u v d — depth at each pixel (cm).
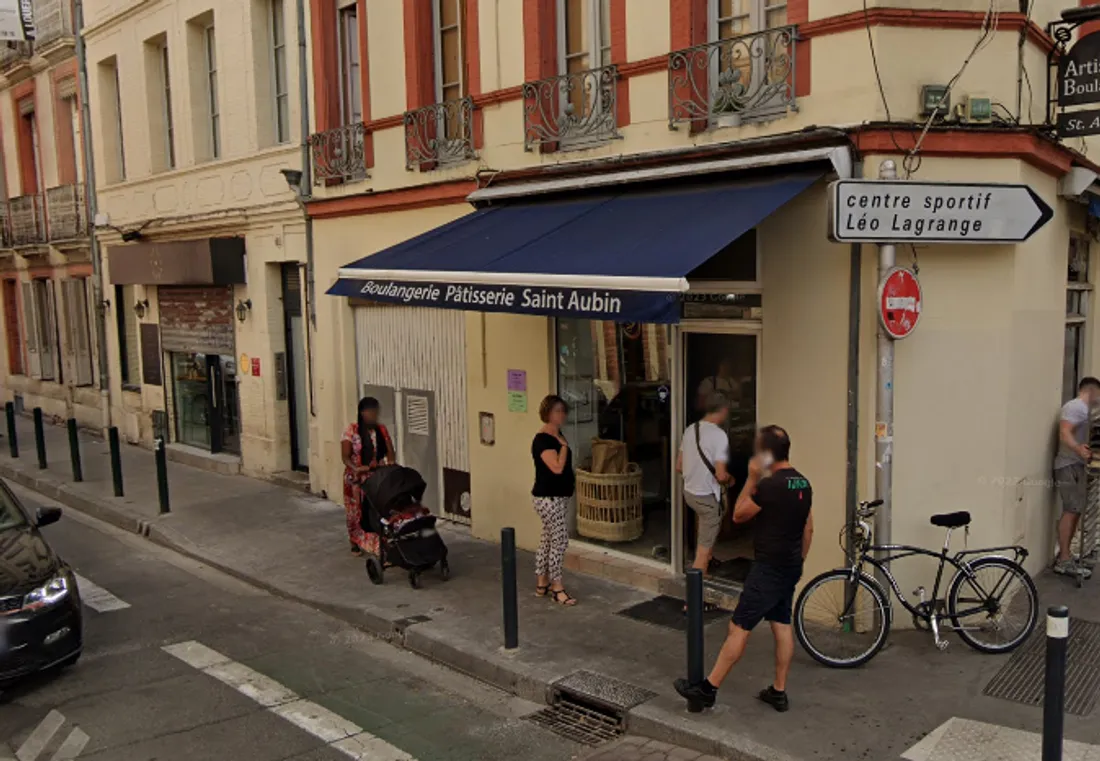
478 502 1008
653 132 800
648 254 664
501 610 783
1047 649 445
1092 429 826
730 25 766
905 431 686
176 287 1559
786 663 570
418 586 853
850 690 599
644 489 871
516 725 601
